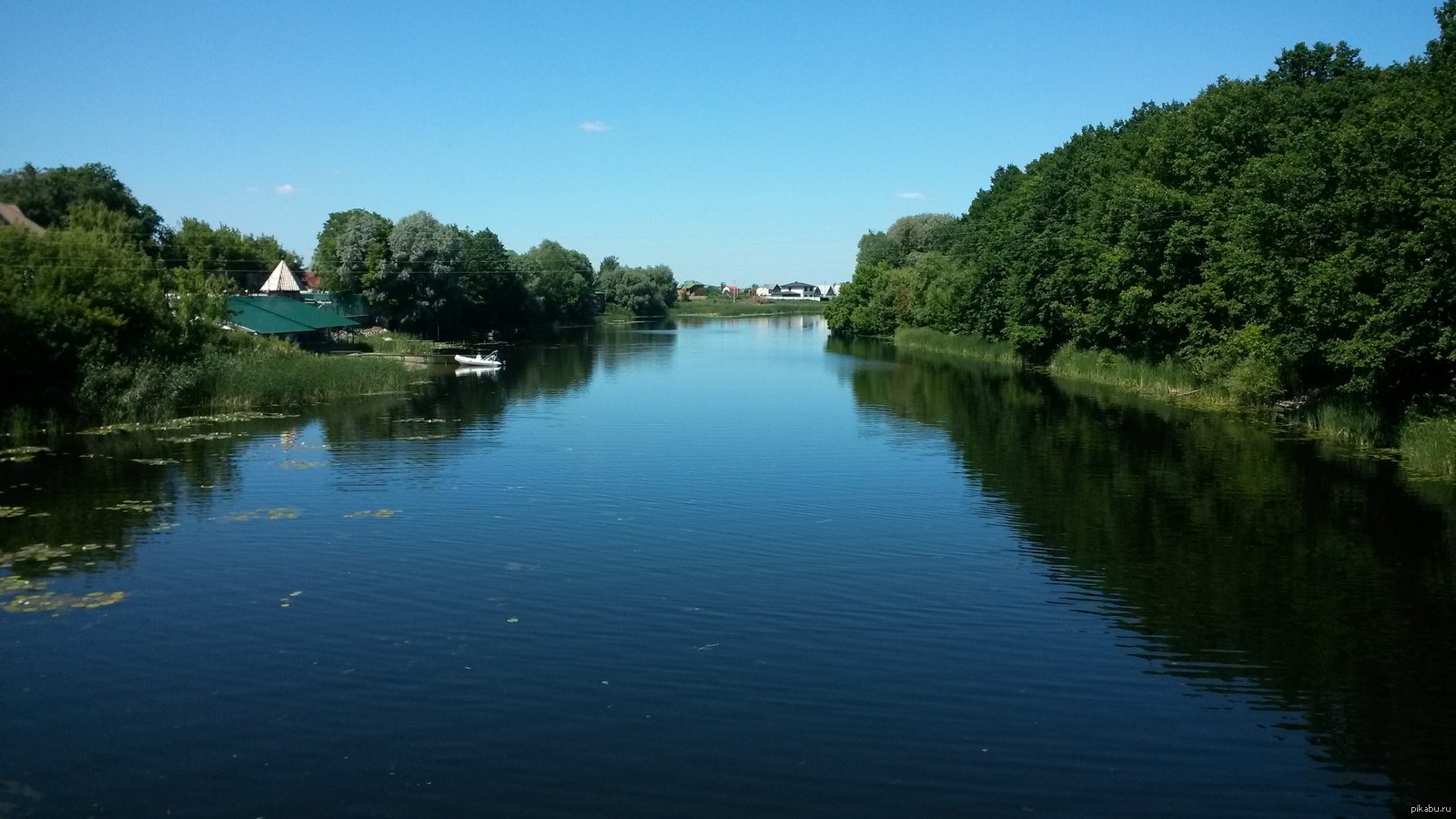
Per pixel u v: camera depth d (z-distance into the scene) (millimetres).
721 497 24688
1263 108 47375
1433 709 12469
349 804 10352
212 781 10836
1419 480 25344
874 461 29484
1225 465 28000
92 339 38562
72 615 16016
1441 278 26156
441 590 17281
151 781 10836
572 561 19078
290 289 101188
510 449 32188
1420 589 16969
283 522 22062
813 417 39938
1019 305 67062
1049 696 12883
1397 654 14180
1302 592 16969
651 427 37219
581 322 152875
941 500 24141
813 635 15047
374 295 95688
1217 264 44594
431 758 11297
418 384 55719
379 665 13930
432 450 31859
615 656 14234
